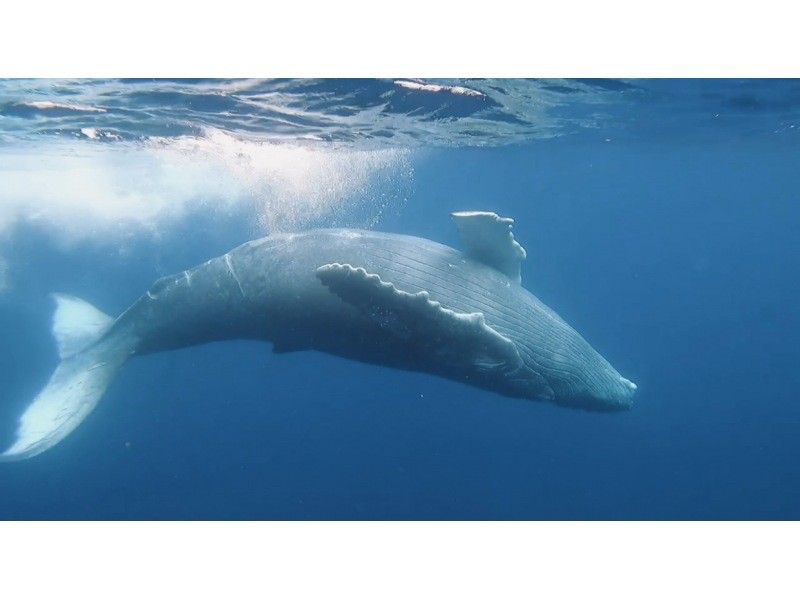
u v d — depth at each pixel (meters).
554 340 10.90
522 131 26.52
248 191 29.73
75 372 12.61
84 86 16.66
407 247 10.62
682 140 32.22
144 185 30.41
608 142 32.34
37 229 29.86
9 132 21.84
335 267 9.31
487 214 10.14
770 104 22.39
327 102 18.75
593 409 11.59
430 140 26.59
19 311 27.81
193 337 12.30
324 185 29.02
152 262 31.70
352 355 11.54
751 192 62.06
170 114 19.67
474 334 9.83
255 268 11.33
